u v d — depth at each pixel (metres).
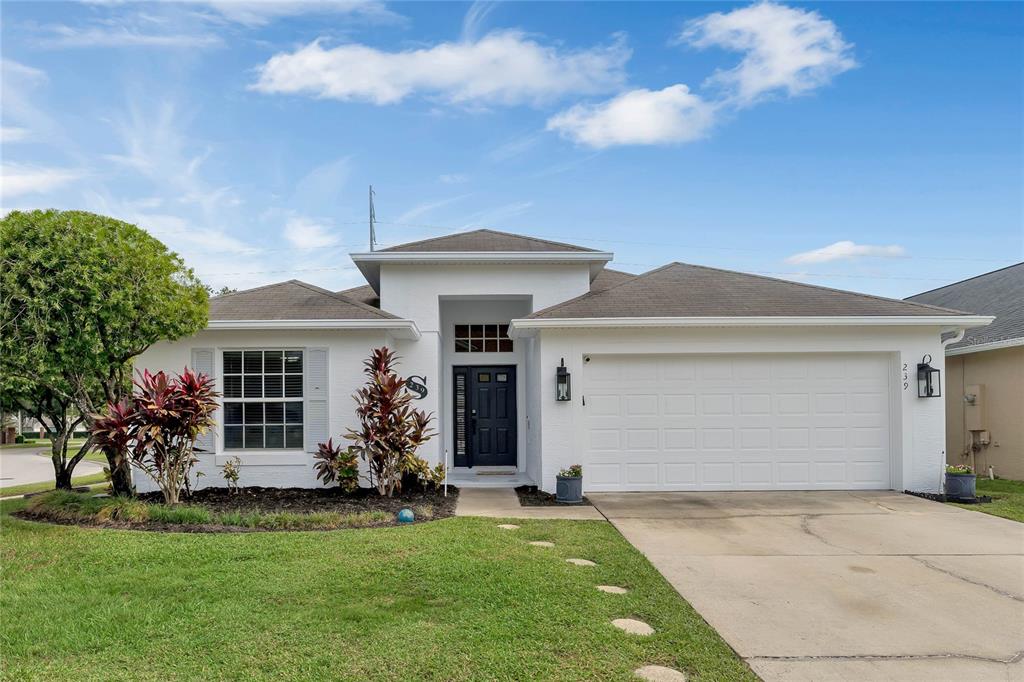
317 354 10.88
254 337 10.83
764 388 10.93
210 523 7.84
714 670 4.03
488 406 13.73
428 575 5.64
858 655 4.32
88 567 5.90
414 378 12.16
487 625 4.57
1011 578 6.05
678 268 13.21
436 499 9.91
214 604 4.95
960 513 9.03
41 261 8.03
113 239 8.65
